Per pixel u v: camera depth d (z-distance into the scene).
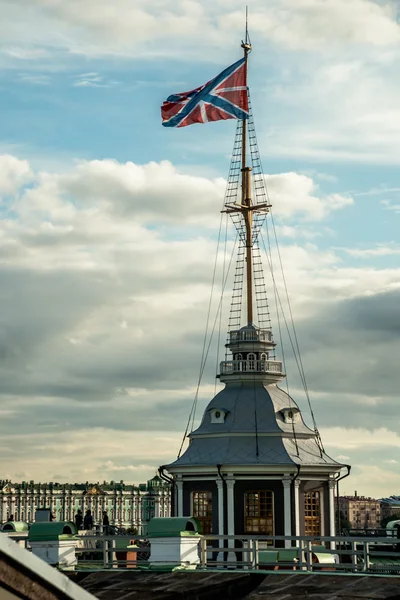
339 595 44.72
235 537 50.69
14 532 60.31
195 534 51.19
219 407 78.38
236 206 81.44
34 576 18.23
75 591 18.66
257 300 80.94
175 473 77.06
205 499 76.19
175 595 47.31
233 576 48.38
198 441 78.19
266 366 79.31
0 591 18.09
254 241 81.44
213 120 76.94
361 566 47.75
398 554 47.06
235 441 76.81
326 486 76.81
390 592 44.22
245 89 76.88
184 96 77.25
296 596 45.56
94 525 82.81
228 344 80.50
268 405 77.94
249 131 81.44
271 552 63.16
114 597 47.75
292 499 74.44
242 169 81.31
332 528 76.25
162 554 50.94
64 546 54.25
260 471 74.88
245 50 77.19
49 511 67.75
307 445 77.94
